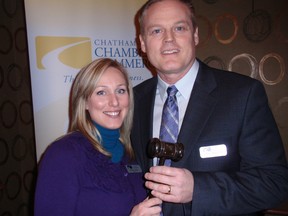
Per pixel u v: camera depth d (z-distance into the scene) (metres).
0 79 2.72
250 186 1.20
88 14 2.46
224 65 3.05
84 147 1.40
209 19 3.03
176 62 1.43
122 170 1.48
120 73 1.51
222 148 1.30
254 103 1.31
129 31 2.55
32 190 2.97
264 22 2.98
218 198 1.17
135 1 2.54
